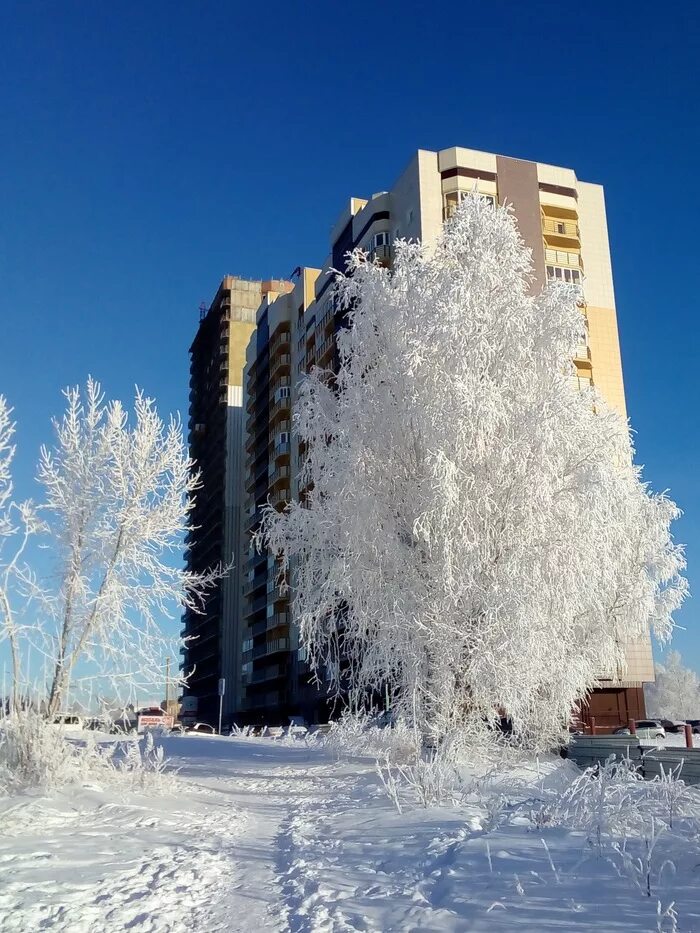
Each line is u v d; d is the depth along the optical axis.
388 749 16.03
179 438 12.53
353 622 15.55
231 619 86.94
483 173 49.69
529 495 14.35
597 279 52.78
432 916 5.26
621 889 5.44
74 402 12.16
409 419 14.95
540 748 16.53
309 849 8.01
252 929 5.27
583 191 54.06
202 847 8.14
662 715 91.75
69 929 5.23
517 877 5.83
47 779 10.78
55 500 11.73
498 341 15.70
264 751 23.56
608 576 16.66
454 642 14.22
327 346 61.56
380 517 15.10
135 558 11.82
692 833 7.07
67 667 11.20
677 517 19.77
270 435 77.12
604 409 17.62
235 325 101.81
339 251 60.22
